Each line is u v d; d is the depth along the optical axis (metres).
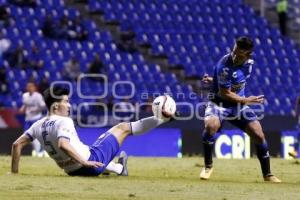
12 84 86.12
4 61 87.81
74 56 93.19
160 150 76.19
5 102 84.38
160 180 36.47
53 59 91.38
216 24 108.19
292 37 113.44
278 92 102.50
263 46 108.88
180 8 107.25
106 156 36.88
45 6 97.31
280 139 79.81
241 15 111.19
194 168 49.88
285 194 31.31
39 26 94.19
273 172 46.41
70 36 94.81
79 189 31.17
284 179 41.66
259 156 39.47
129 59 96.69
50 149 36.31
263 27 111.06
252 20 111.31
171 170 47.84
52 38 93.62
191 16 107.19
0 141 74.06
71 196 28.92
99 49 95.81
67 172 36.97
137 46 100.25
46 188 31.31
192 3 108.62
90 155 36.38
